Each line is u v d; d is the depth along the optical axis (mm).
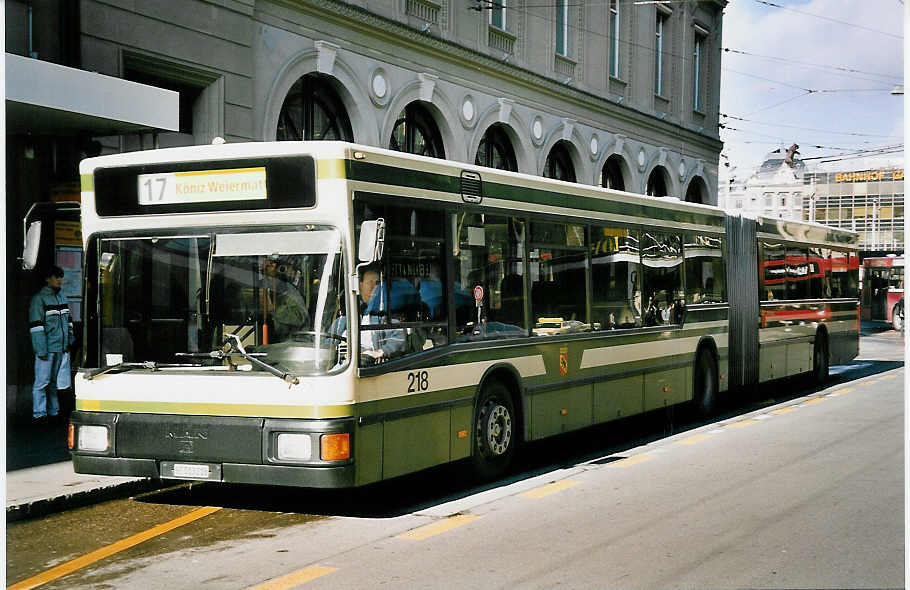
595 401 11281
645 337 12492
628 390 12047
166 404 7793
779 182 96438
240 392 7578
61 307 11883
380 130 18484
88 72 10789
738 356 15477
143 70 13695
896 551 6773
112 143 13125
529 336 10039
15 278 12094
